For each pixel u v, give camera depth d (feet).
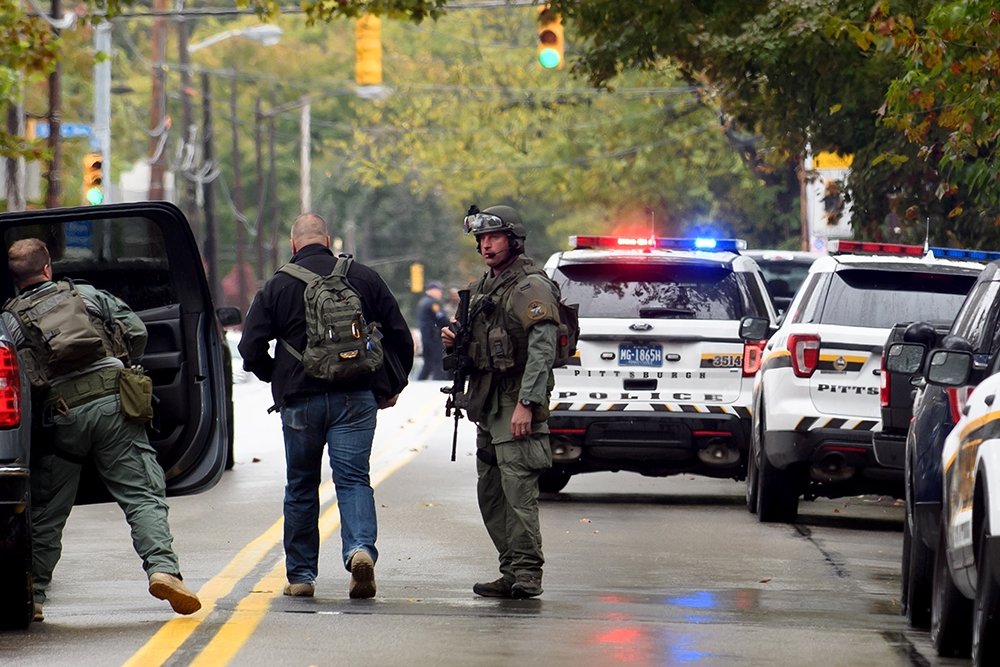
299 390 115.75
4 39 249.14
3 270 120.98
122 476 109.50
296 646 98.58
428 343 510.58
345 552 116.78
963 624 96.43
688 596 122.62
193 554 142.10
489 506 121.19
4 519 100.83
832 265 166.09
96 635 102.89
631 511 180.45
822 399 163.12
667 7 242.78
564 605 116.26
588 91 620.49
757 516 175.73
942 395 111.96
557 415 179.83
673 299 181.27
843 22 201.46
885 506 195.93
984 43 165.48
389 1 256.52
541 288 117.60
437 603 116.06
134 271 126.72
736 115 264.93
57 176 356.79
